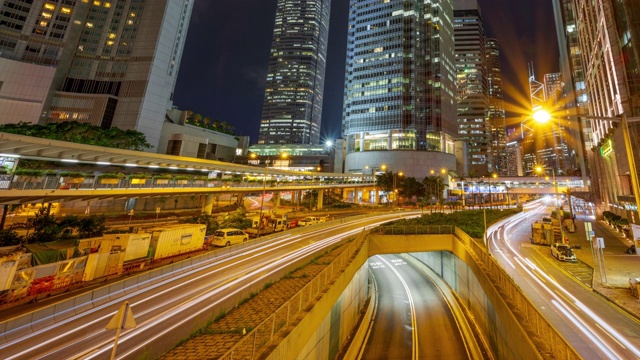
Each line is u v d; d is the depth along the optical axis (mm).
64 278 17109
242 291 17328
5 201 25734
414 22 126625
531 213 77875
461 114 185750
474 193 111500
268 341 9070
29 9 90312
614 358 13438
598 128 59281
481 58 193625
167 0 105312
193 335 10219
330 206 88875
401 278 35188
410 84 121812
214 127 146250
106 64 100375
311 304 12781
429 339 20406
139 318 13531
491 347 17500
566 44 92875
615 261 30109
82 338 11625
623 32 40594
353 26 139250
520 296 13977
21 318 11820
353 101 129625
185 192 42531
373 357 18141
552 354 10031
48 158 32656
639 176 37531
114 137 70000
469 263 23812
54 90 92375
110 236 22016
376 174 109500
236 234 32250
